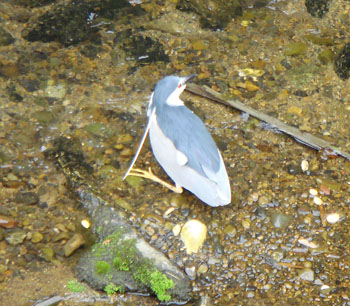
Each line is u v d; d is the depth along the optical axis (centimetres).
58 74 1127
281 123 1057
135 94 1102
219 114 1077
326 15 1273
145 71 1145
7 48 1164
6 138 1006
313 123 1062
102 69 1144
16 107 1059
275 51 1195
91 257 843
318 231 902
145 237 881
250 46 1203
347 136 1043
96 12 1250
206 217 914
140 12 1260
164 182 952
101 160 988
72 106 1070
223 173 862
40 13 1235
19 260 842
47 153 991
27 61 1145
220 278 844
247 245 881
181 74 1141
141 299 817
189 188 881
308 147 1027
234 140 1034
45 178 955
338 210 930
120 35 1211
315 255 872
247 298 822
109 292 815
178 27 1235
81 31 1213
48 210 911
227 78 1138
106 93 1099
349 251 876
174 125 871
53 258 849
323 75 1150
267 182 966
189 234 877
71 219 902
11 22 1209
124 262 830
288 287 834
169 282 816
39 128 1029
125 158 997
